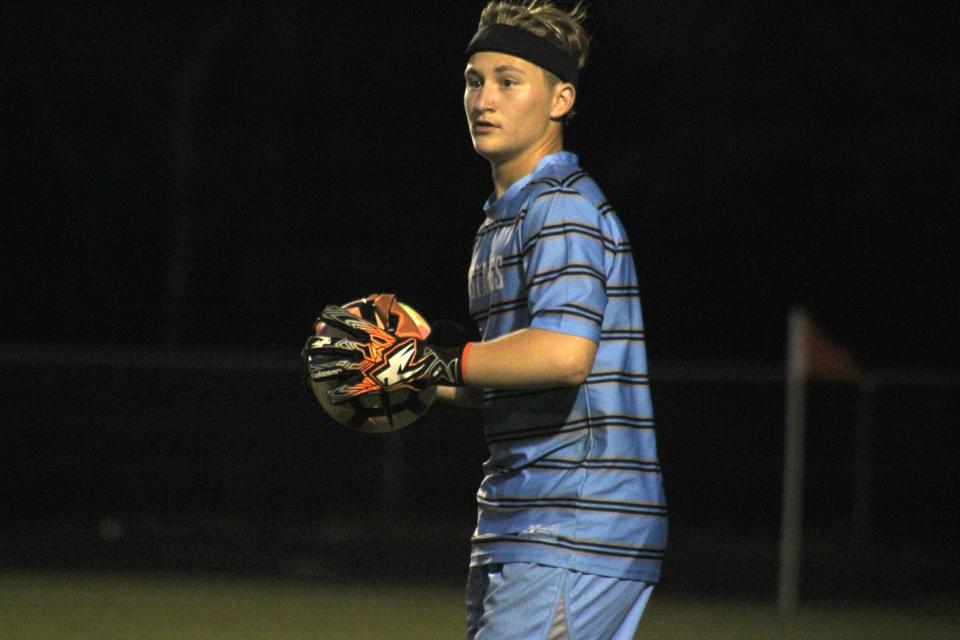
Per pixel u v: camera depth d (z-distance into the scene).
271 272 88.50
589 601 12.38
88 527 55.28
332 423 57.44
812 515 56.53
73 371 57.38
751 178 84.69
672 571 48.22
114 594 39.41
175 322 85.12
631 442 12.60
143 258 88.75
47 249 88.06
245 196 89.69
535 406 12.62
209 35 90.31
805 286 84.62
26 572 43.75
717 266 85.12
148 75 89.75
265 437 57.53
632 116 87.56
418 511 56.66
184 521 56.84
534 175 12.89
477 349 12.21
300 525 56.59
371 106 91.44
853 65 83.19
